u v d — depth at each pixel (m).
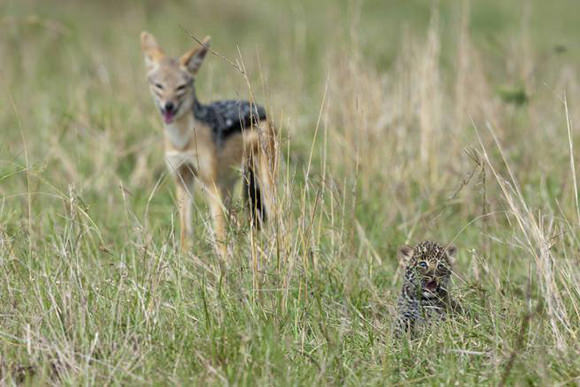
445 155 14.29
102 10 27.19
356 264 10.27
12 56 22.36
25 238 10.23
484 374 7.92
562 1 38.94
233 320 8.58
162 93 13.13
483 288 9.68
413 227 11.96
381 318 9.65
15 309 8.54
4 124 16.69
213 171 13.27
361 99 13.85
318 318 9.03
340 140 14.01
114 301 8.75
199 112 13.29
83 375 7.61
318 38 26.62
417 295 9.46
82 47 23.28
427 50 14.91
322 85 19.08
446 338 8.63
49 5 26.66
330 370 8.01
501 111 15.12
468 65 16.11
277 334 8.22
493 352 8.21
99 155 14.81
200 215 10.56
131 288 9.04
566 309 8.95
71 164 14.16
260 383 7.51
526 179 13.29
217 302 8.68
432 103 14.41
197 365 7.93
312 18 30.11
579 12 36.88
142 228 10.20
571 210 12.06
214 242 9.69
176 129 13.12
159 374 7.73
